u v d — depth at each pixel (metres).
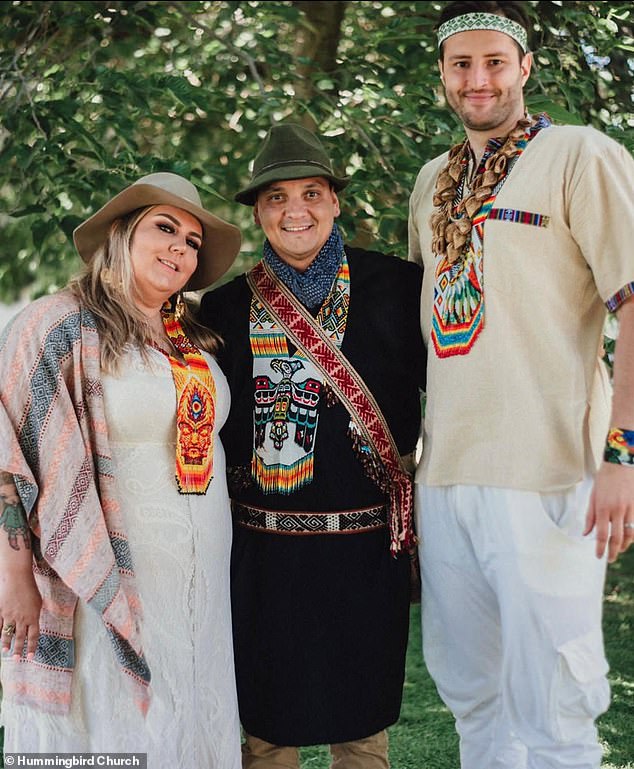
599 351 2.72
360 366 2.95
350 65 4.68
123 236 2.75
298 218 2.94
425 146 4.21
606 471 2.48
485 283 2.63
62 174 4.19
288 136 2.98
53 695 2.55
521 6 2.69
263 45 4.61
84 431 2.55
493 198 2.64
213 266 3.03
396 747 3.73
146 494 2.61
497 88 2.66
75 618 2.59
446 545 2.77
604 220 2.53
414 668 4.62
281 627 2.92
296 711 2.91
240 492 2.98
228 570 2.80
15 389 2.55
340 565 2.91
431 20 4.44
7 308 6.50
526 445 2.60
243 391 2.98
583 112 4.25
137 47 4.97
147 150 5.33
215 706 2.71
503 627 2.66
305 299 2.98
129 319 2.68
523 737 2.69
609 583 5.91
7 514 2.54
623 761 3.50
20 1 4.76
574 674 2.60
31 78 4.46
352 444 2.92
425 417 2.83
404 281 3.03
